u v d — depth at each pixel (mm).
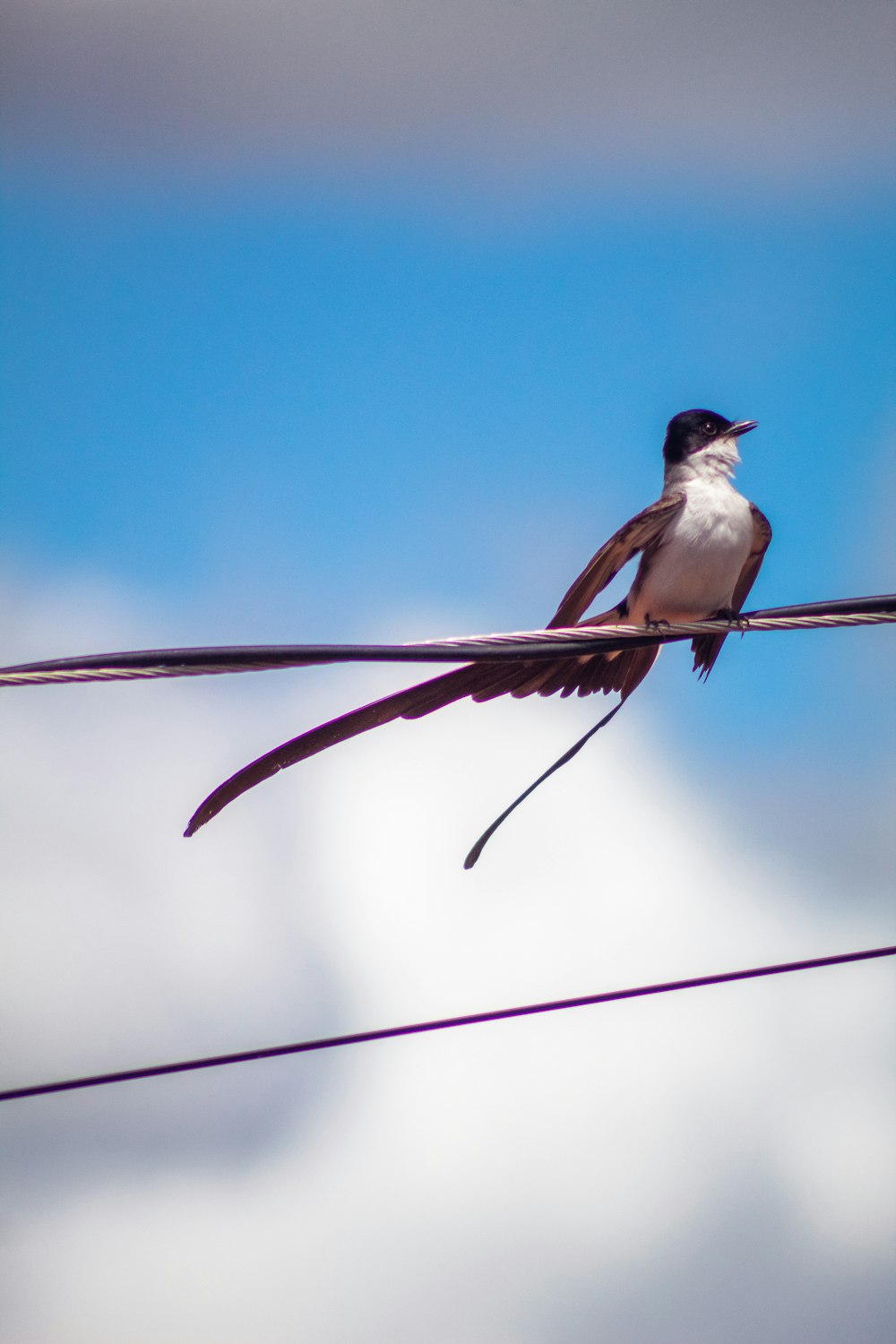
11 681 7371
